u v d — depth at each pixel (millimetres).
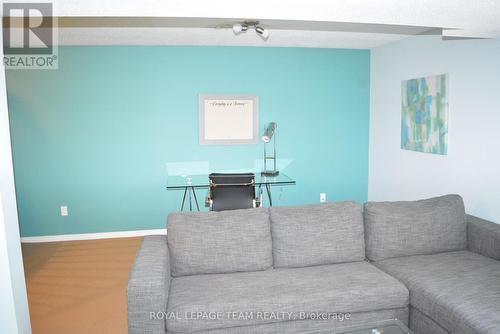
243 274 2602
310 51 4953
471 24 2811
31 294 3240
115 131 4648
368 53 5102
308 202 5195
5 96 2205
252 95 4875
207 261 2604
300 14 2617
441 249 2926
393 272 2598
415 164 4262
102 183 4695
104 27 3586
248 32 3939
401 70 4453
